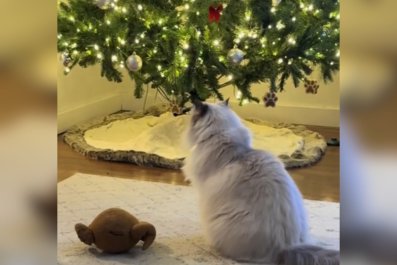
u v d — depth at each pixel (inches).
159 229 92.6
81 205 102.8
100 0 86.2
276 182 81.2
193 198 106.8
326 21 89.0
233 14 89.4
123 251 83.9
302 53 88.3
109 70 92.3
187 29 89.2
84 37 89.0
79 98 158.6
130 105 174.9
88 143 138.6
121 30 88.4
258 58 89.7
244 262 80.0
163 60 89.8
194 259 81.7
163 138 136.8
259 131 147.6
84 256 82.7
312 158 126.4
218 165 84.7
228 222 80.9
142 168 124.6
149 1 91.3
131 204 103.7
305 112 159.8
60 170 122.5
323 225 94.3
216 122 86.8
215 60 88.6
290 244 79.5
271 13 89.1
